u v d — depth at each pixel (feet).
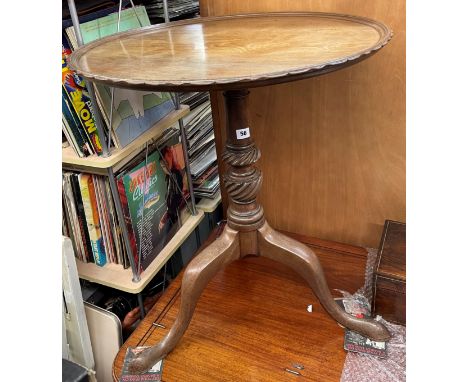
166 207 3.69
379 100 3.18
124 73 2.04
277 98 3.47
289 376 2.75
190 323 3.18
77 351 3.36
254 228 2.86
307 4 3.08
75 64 2.24
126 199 3.17
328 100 3.33
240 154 2.65
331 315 3.01
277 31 2.72
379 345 2.90
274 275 3.59
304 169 3.68
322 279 2.91
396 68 3.03
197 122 4.20
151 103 3.34
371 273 3.50
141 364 2.83
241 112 2.54
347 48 2.20
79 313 3.22
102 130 2.85
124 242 3.34
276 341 3.00
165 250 3.67
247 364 2.85
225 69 2.01
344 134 3.41
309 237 3.97
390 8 2.87
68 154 2.98
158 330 3.17
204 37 2.72
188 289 2.78
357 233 3.78
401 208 3.51
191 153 4.18
